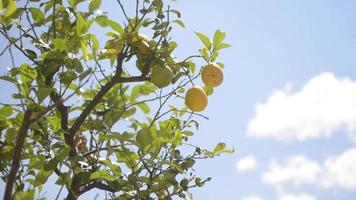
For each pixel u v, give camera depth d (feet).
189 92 8.47
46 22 8.18
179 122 9.12
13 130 7.59
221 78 8.63
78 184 8.00
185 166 8.93
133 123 8.50
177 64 8.48
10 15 7.87
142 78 8.13
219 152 9.05
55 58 7.66
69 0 8.17
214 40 8.64
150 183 8.39
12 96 7.59
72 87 8.20
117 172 8.12
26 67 7.64
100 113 8.35
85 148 8.64
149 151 8.22
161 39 8.10
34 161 7.68
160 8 8.15
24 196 7.30
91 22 7.83
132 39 8.13
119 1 8.03
